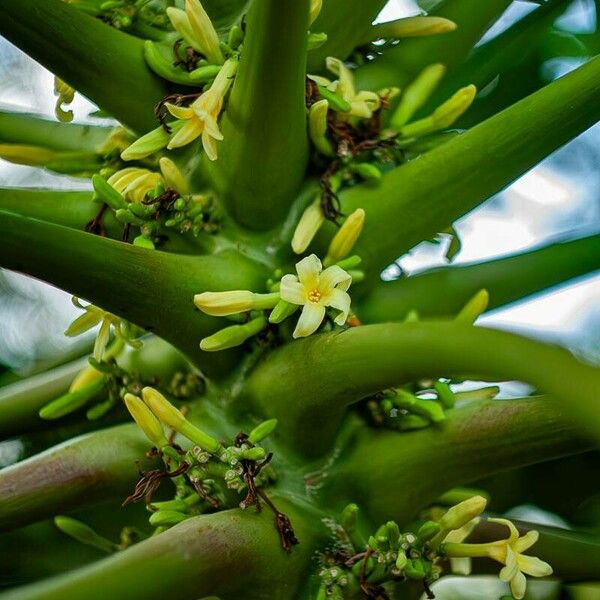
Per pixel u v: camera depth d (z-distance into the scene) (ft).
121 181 2.52
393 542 2.35
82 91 2.54
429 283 2.71
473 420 2.40
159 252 2.38
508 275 2.72
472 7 2.77
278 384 2.44
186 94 2.54
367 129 2.59
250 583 2.31
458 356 2.07
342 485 2.46
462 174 2.51
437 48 2.74
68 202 2.55
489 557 2.45
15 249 2.22
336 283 2.39
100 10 2.63
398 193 2.52
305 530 2.39
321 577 2.36
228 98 2.47
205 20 2.50
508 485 3.00
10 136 2.70
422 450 2.42
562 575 2.57
